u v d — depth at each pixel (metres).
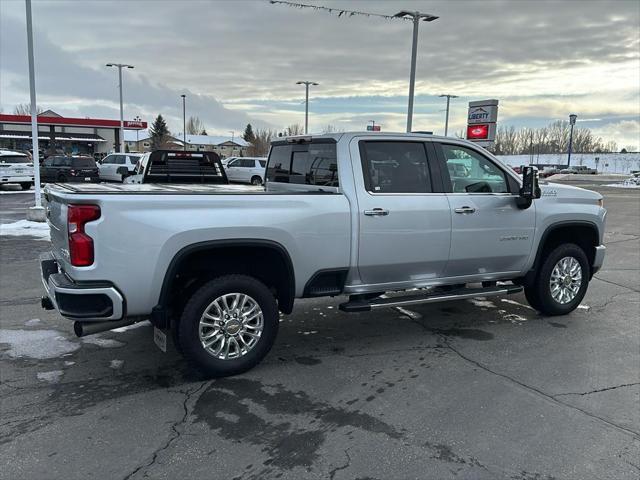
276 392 4.04
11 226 12.36
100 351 4.85
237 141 107.25
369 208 4.64
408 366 4.59
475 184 5.34
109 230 3.68
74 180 25.14
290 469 3.04
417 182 4.96
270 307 4.36
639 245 11.56
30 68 12.95
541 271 5.83
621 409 3.82
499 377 4.36
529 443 3.34
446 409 3.79
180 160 8.83
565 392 4.09
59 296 3.71
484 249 5.32
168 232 3.85
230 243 4.07
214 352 4.22
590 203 6.11
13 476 2.94
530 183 5.30
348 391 4.08
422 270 5.08
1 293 6.76
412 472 3.02
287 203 4.30
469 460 3.15
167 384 4.16
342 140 4.69
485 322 5.89
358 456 3.18
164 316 3.94
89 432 3.41
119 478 2.94
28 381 4.18
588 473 3.03
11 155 24.25
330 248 4.52
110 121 57.12
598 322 5.91
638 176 48.44
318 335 5.41
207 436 3.38
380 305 4.78
